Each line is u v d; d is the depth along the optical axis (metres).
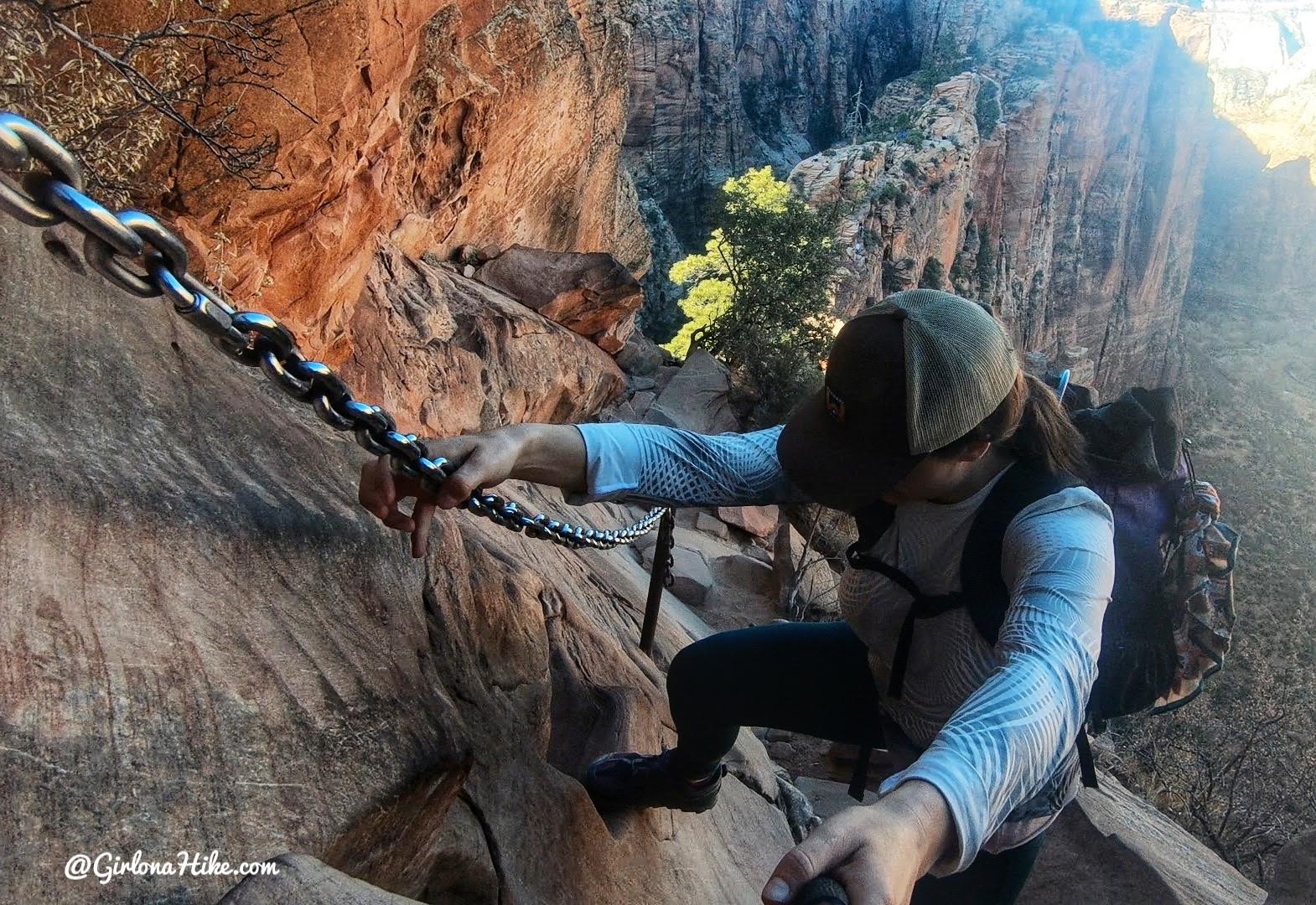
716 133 73.56
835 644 2.16
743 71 83.56
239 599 1.27
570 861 1.87
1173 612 1.91
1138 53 80.62
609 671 2.90
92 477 1.19
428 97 9.44
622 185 24.89
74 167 0.77
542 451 1.78
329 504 1.64
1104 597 1.49
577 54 12.85
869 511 1.75
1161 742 16.22
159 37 3.52
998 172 68.50
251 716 1.13
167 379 1.54
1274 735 18.78
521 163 12.60
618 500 1.93
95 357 1.40
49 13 2.98
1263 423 91.25
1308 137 106.06
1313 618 53.41
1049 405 1.67
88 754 0.93
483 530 3.40
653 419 16.91
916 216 52.19
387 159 6.36
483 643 1.95
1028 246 73.31
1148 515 1.91
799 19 87.38
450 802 1.45
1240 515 70.12
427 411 8.26
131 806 0.93
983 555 1.63
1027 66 75.25
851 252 45.91
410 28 5.62
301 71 4.41
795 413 1.70
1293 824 16.05
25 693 0.92
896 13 95.94
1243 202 110.44
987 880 1.89
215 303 1.01
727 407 18.20
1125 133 81.88
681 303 28.33
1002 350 1.52
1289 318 107.25
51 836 0.86
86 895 0.85
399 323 8.66
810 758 5.89
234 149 4.29
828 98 92.12
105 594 1.08
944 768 1.16
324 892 0.98
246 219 4.81
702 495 1.94
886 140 58.88
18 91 3.06
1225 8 112.19
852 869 1.00
